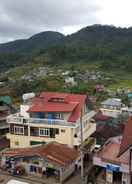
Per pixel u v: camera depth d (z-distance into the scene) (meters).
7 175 40.22
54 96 48.94
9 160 41.97
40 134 46.34
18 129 47.53
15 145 48.16
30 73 199.88
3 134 58.72
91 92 133.38
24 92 114.31
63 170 38.53
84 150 45.06
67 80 159.88
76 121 44.97
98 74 193.50
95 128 54.78
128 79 186.75
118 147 41.28
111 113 86.31
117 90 143.75
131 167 34.81
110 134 55.97
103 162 37.59
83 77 181.25
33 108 47.53
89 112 51.78
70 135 44.53
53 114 46.41
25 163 40.78
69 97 48.94
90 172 40.44
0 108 61.22
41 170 39.66
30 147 44.16
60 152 41.16
